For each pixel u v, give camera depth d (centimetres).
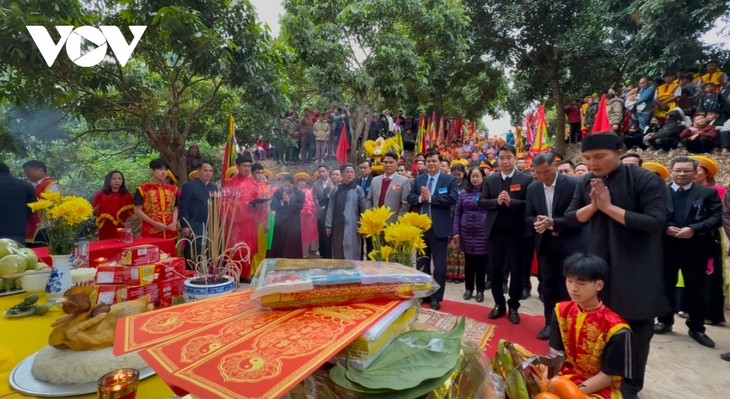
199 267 184
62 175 714
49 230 197
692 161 307
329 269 112
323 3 918
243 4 516
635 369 196
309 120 1180
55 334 110
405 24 953
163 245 284
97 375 106
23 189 344
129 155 927
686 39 900
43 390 102
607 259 197
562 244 280
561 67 1262
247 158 444
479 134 1702
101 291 161
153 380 110
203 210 409
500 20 1218
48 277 192
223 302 108
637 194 192
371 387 81
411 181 434
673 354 279
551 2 1170
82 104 573
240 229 423
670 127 778
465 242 402
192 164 708
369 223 178
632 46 1041
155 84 631
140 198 375
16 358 125
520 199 326
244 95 584
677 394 225
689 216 302
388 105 1237
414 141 1329
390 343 97
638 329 194
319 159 1132
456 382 98
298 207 484
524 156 881
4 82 455
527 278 420
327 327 89
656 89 870
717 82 782
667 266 313
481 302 397
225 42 473
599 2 1129
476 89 1536
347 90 1042
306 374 72
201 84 689
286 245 480
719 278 335
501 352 109
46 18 394
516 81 1491
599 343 156
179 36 448
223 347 82
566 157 1139
